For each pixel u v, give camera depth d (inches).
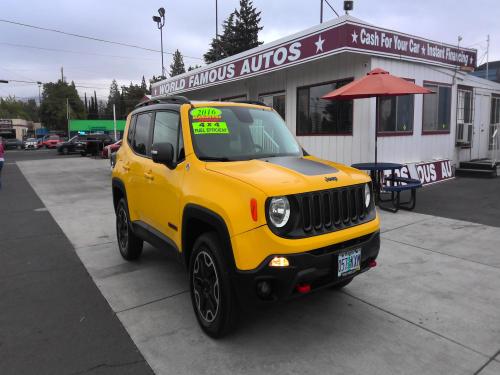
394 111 400.2
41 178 643.5
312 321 144.0
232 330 130.9
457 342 128.6
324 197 125.6
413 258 205.6
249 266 115.6
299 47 398.9
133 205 194.9
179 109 161.9
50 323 147.9
